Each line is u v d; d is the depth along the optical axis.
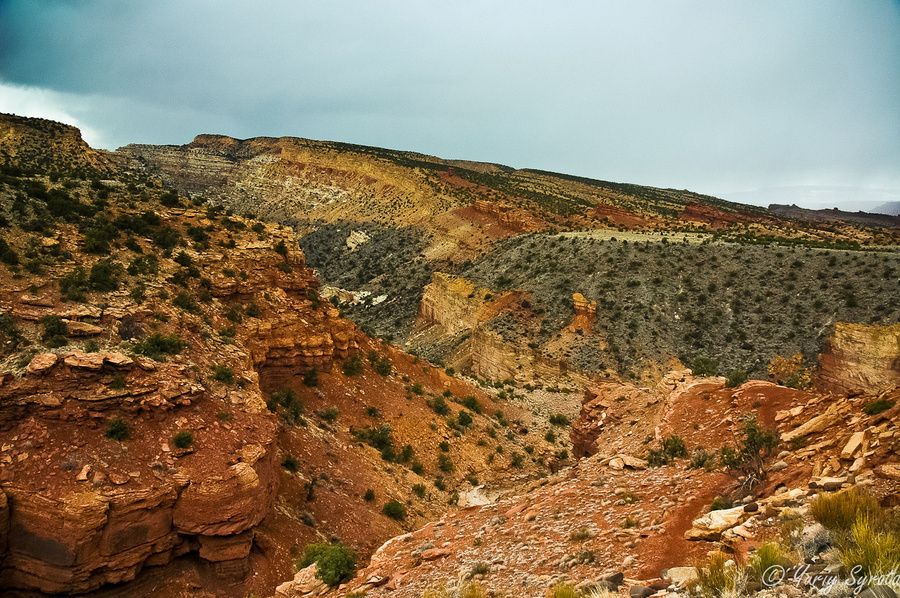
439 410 49.25
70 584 19.11
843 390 62.62
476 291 111.38
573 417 65.19
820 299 73.38
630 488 19.75
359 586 18.33
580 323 87.19
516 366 86.69
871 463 12.80
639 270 93.38
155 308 29.89
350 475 34.88
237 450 23.89
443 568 17.06
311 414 39.72
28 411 20.88
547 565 14.81
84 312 25.84
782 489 14.62
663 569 12.11
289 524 27.00
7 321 23.41
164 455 22.05
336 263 198.62
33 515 19.08
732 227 158.12
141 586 20.69
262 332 39.06
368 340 53.38
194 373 26.52
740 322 77.19
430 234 180.88
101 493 19.75
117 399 22.30
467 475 42.97
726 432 22.62
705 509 15.72
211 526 21.73
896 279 69.38
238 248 42.00
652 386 72.56
